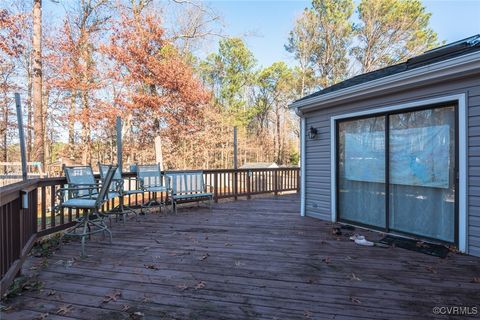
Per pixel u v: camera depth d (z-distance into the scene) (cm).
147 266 309
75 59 1380
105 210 586
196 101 1467
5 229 246
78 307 223
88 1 1411
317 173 567
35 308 221
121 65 1330
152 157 1670
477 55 312
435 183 380
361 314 211
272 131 2633
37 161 1060
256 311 216
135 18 1302
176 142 1631
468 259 327
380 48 2027
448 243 367
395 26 1952
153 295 242
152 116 1391
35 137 1065
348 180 510
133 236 436
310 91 2245
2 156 1550
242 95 2495
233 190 832
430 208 388
